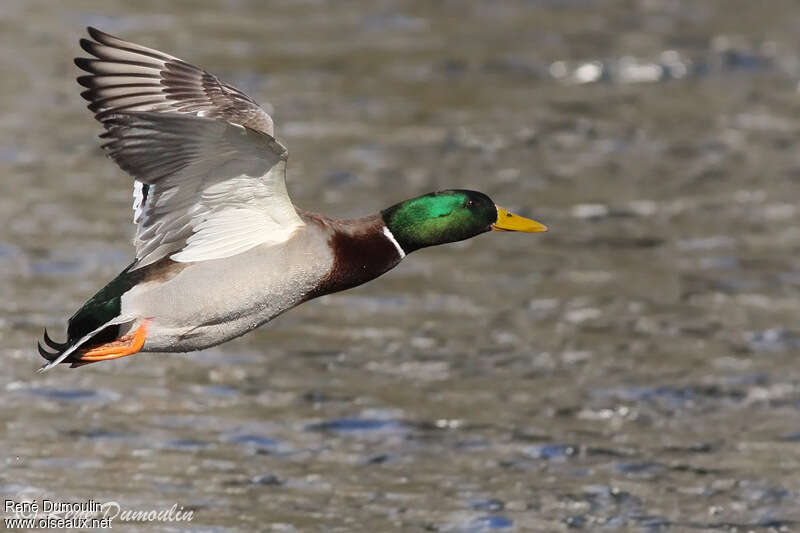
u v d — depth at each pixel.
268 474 10.91
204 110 8.15
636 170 18.72
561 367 13.17
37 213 16.06
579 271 15.55
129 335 8.03
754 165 18.94
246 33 23.61
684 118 20.77
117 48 8.18
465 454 11.45
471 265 15.73
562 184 18.12
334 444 11.51
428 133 19.75
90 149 18.31
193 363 12.90
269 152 7.68
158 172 7.65
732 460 11.46
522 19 25.28
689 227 16.83
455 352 13.43
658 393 12.67
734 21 25.25
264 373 12.77
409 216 8.73
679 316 14.39
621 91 21.88
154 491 10.50
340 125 19.81
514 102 21.22
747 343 13.77
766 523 10.48
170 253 8.12
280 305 8.30
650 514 10.56
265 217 8.11
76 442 11.18
